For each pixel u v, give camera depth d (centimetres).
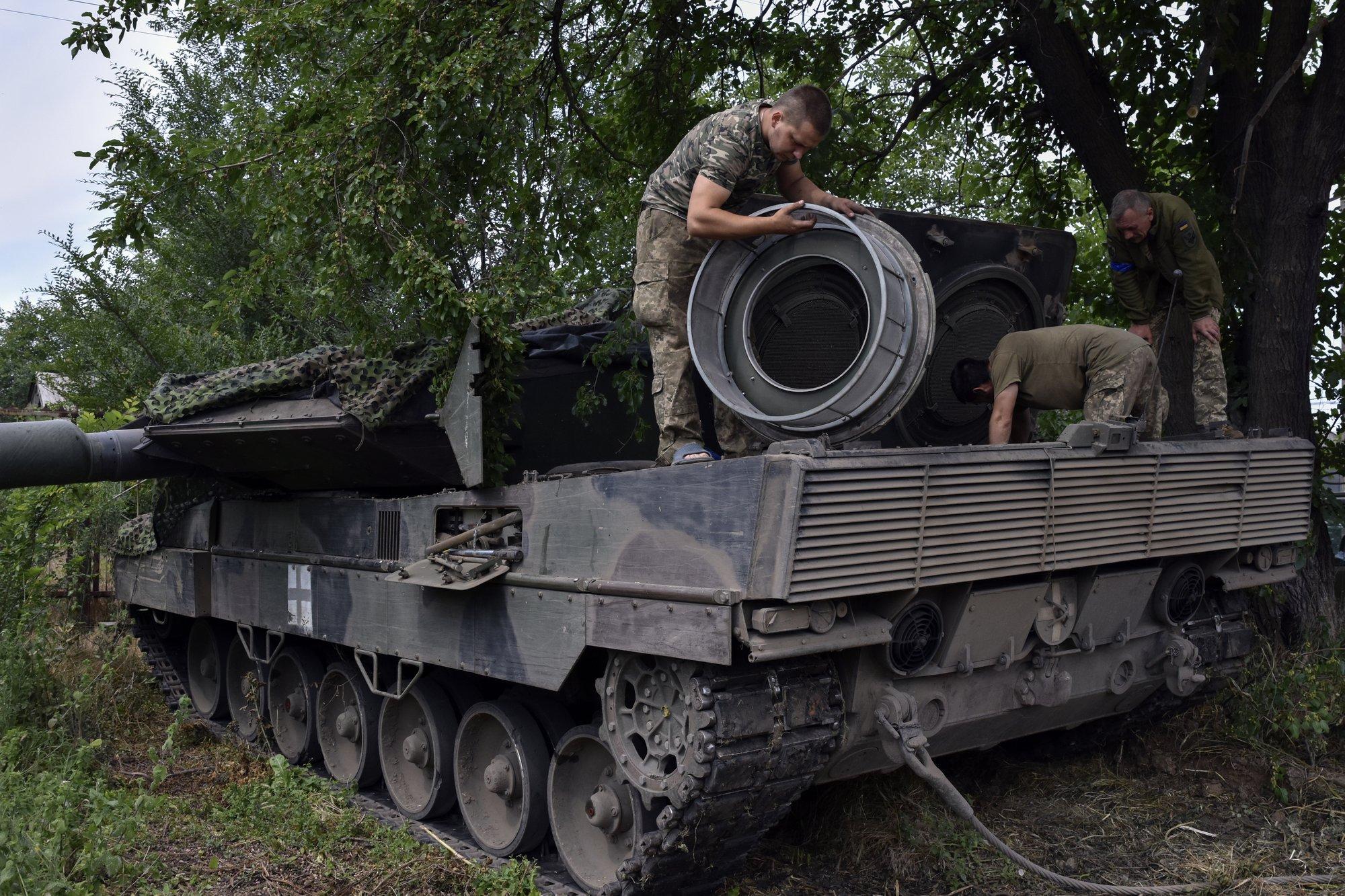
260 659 772
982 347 587
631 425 686
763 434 470
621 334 633
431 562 560
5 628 793
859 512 395
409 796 629
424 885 496
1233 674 623
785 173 502
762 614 379
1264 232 707
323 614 670
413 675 619
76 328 1439
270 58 638
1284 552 596
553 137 709
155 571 886
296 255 620
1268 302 701
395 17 611
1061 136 922
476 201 632
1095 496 480
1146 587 538
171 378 690
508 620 512
